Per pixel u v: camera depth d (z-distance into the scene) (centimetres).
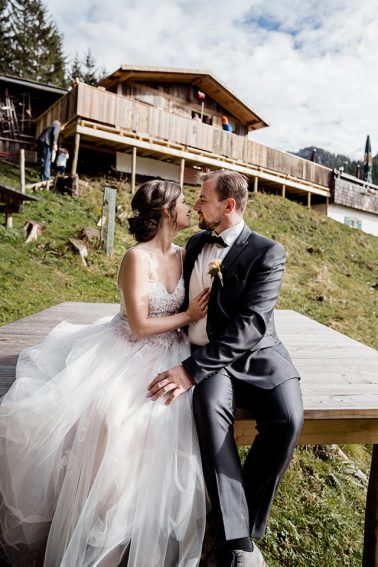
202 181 210
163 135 1302
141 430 163
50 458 169
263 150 1589
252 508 172
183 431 170
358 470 331
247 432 201
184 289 213
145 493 154
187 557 155
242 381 184
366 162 2534
